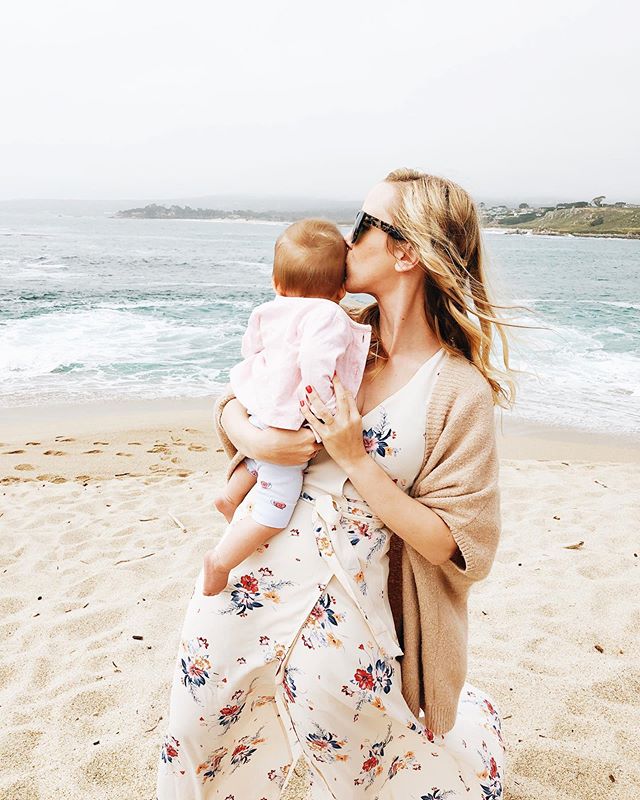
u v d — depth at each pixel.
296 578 1.82
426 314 1.94
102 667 3.50
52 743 2.89
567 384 11.62
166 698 3.20
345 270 1.94
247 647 1.88
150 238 68.75
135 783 2.67
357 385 1.86
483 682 3.29
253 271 32.78
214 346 13.93
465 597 1.95
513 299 2.05
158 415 9.57
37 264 32.00
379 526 1.87
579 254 56.06
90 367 12.01
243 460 2.03
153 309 18.52
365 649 1.80
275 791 2.17
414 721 1.90
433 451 1.83
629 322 18.19
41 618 4.07
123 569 4.70
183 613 4.07
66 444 8.24
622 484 6.95
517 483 6.93
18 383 10.96
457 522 1.76
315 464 1.88
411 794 2.17
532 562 4.84
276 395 1.81
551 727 2.96
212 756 1.97
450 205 1.84
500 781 2.22
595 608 4.10
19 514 5.89
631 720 3.02
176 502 6.21
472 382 1.85
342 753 1.87
